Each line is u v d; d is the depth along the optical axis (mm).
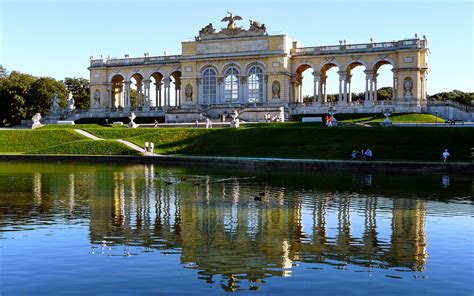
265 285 18016
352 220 28297
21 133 88812
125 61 133625
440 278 18797
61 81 162500
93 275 18969
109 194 37375
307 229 26156
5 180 46031
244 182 44438
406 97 108500
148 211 30672
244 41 120125
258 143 75500
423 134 68750
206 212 30484
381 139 69125
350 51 114312
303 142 73125
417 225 27141
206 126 93375
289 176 49312
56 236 24438
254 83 120062
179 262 20484
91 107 134625
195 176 49469
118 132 89875
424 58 110688
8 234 24812
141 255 21375
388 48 110750
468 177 48125
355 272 19406
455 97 163875
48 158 70938
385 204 33188
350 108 109688
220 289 17625
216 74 122875
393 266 20156
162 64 130000
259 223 27406
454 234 25250
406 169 53969
